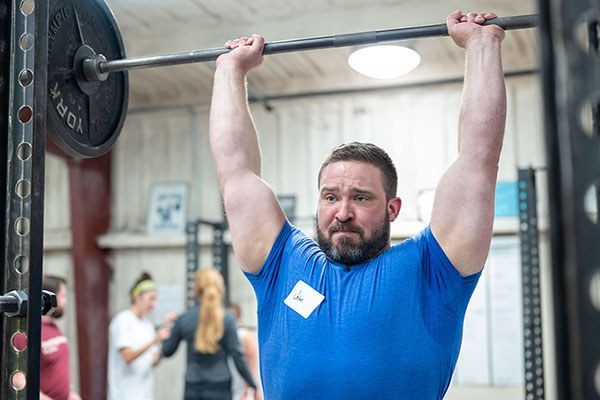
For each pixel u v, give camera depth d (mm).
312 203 7781
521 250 5578
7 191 1826
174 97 8375
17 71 1848
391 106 7582
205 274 5707
